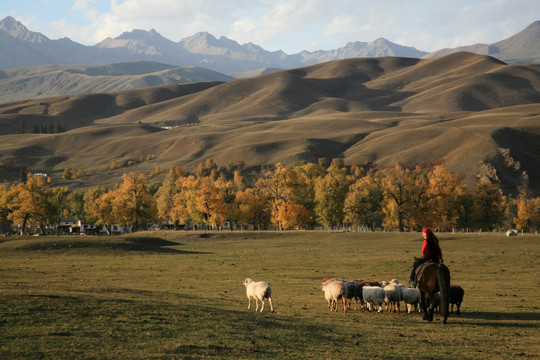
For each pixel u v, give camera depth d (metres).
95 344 17.81
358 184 148.50
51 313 21.62
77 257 67.56
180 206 148.88
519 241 79.50
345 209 135.12
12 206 146.38
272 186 137.62
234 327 21.83
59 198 191.25
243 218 138.88
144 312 23.23
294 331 21.95
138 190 148.75
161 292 33.59
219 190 138.25
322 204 132.62
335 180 135.62
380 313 28.52
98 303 24.23
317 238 106.69
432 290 25.97
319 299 33.88
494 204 138.38
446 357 18.61
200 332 20.50
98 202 150.75
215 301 30.75
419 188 123.56
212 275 48.66
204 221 142.62
